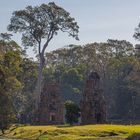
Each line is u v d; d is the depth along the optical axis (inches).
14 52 4424.2
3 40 5098.4
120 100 6240.2
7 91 3506.4
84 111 4047.7
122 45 6742.1
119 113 6215.6
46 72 7239.2
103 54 6766.7
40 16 5017.2
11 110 3420.3
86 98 4057.6
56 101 4658.0
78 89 6943.9
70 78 7003.0
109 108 6304.1
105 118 4062.5
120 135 2967.5
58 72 7298.2
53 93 4670.3
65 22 5034.5
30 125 4271.7
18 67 4411.9
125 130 3068.4
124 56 6673.2
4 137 3457.2
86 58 6993.1
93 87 4062.5
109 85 6466.5
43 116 4623.5
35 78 6200.8
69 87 6988.2
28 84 6254.9
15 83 3818.9
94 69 6791.3
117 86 6378.0
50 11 4970.5
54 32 5073.8
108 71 6614.2
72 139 2896.2
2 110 3351.4
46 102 4650.6
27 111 5920.3
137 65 6309.1
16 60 4281.5
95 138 2878.9
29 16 4987.7
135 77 6190.9
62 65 7411.4
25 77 6112.2
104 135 2977.4
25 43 5083.7
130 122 4926.2
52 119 4633.4
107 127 3228.3
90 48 6909.5
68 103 4173.2
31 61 5974.4
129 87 6200.8
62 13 5009.8
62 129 3240.7
